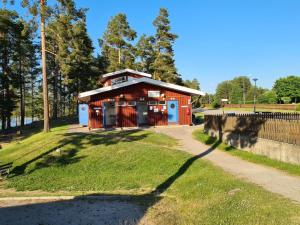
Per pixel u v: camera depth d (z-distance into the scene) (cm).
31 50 5503
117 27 6612
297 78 10888
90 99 3456
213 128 2517
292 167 1387
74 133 2928
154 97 3547
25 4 2898
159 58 6125
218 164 1595
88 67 5491
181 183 1364
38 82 7138
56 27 3772
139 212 1084
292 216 800
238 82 14112
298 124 1402
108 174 1766
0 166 2238
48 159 2214
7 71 4850
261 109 6844
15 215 1140
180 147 2205
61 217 1091
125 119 3494
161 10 6100
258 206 901
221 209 931
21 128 4966
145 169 1755
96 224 1003
